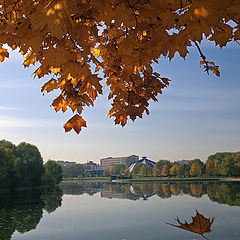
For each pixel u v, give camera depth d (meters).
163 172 161.12
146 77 3.87
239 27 2.22
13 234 20.11
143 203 38.09
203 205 33.88
